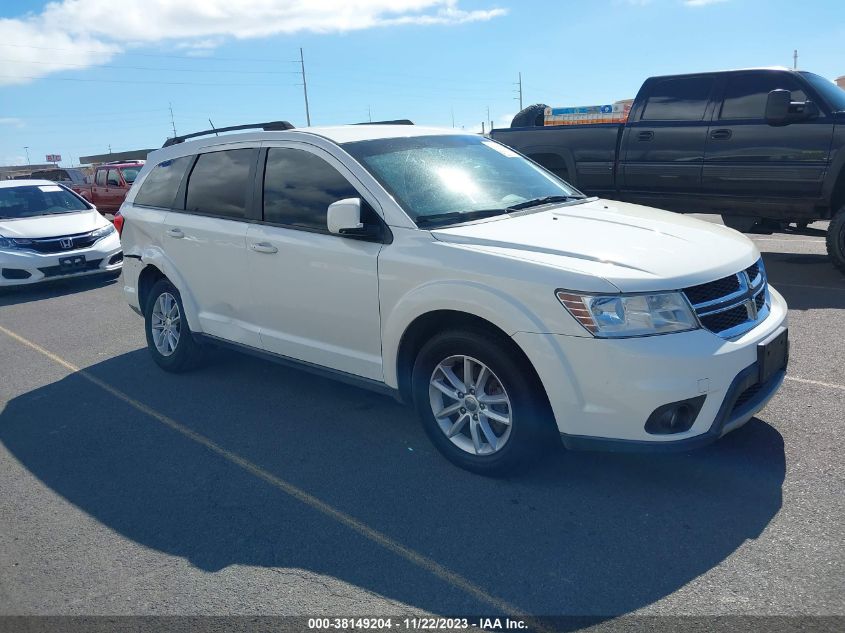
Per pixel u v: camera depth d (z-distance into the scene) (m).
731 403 3.33
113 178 20.09
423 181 4.26
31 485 4.08
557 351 3.31
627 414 3.23
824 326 6.05
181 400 5.27
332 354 4.41
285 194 4.61
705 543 3.12
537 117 11.38
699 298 3.35
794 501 3.38
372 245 4.04
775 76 7.94
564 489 3.64
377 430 4.54
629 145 8.84
